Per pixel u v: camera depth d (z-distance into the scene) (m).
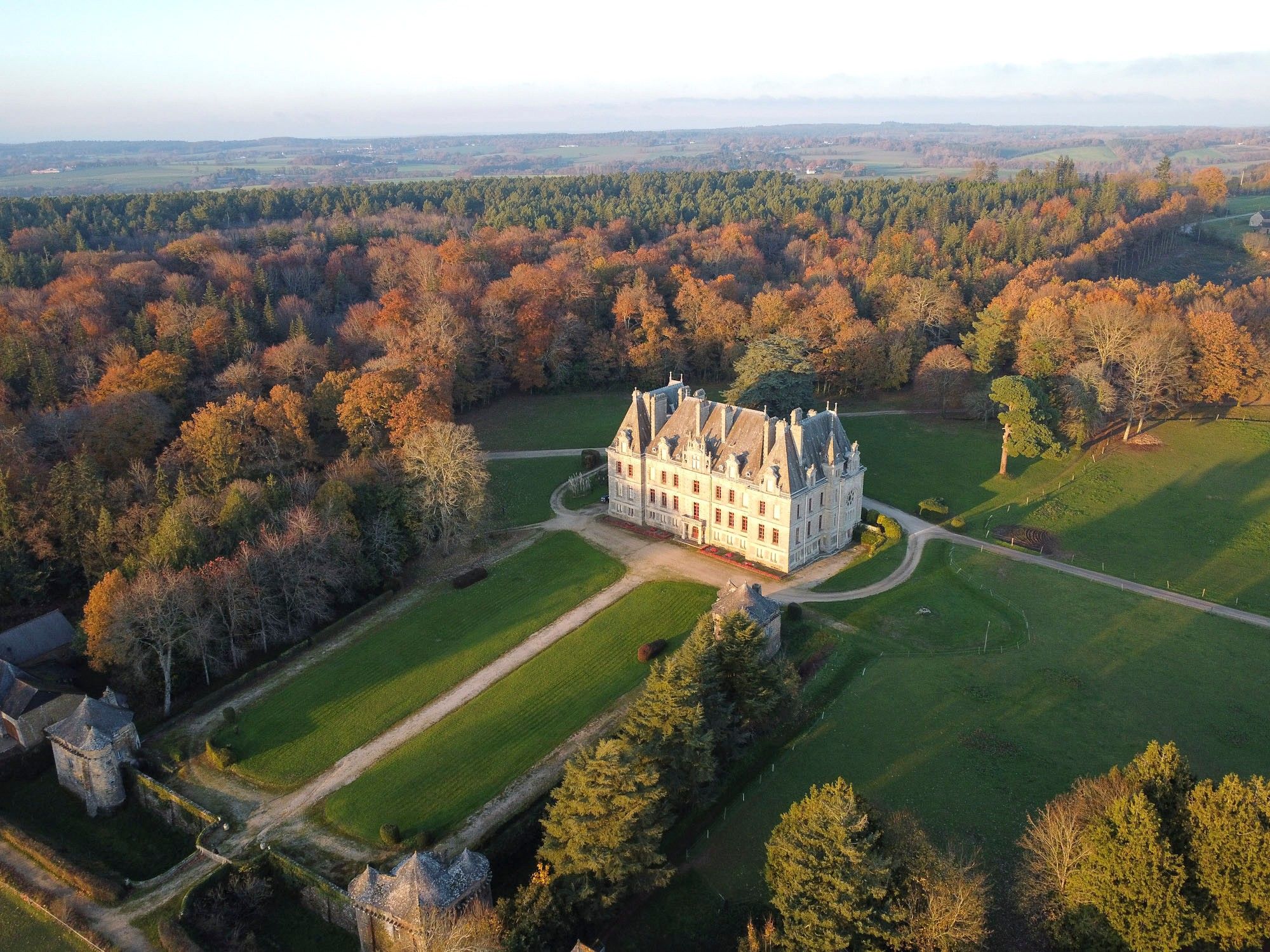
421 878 75.69
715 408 148.88
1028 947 75.75
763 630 103.69
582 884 76.62
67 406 163.50
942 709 107.62
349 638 126.19
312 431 176.75
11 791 101.00
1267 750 99.50
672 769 88.00
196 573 115.94
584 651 121.69
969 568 139.88
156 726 108.69
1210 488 168.88
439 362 186.88
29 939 81.88
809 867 71.44
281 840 91.44
